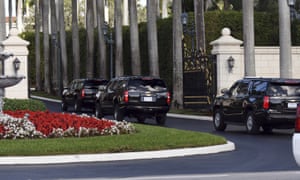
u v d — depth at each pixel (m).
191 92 56.12
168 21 70.75
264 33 67.50
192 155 25.59
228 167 22.19
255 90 35.28
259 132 36.12
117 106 44.00
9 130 26.97
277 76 55.06
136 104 42.94
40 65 111.19
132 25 66.62
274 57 55.06
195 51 56.88
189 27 65.69
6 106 39.16
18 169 21.70
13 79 30.39
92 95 57.53
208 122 45.66
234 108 36.62
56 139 26.48
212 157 24.98
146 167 22.19
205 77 53.34
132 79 43.31
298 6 70.94
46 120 28.84
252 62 48.44
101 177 19.88
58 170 21.47
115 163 23.27
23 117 29.34
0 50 53.62
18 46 53.72
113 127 28.75
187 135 28.48
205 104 53.50
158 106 43.16
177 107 58.59
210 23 66.12
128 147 24.84
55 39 94.44
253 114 34.91
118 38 71.44
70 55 103.00
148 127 32.84
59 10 91.38
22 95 53.56
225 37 51.28
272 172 21.00
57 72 95.62
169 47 70.12
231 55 50.81
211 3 88.00
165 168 21.94
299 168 21.89
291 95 34.06
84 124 28.70
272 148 28.17
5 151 23.30
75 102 59.06
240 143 30.38
